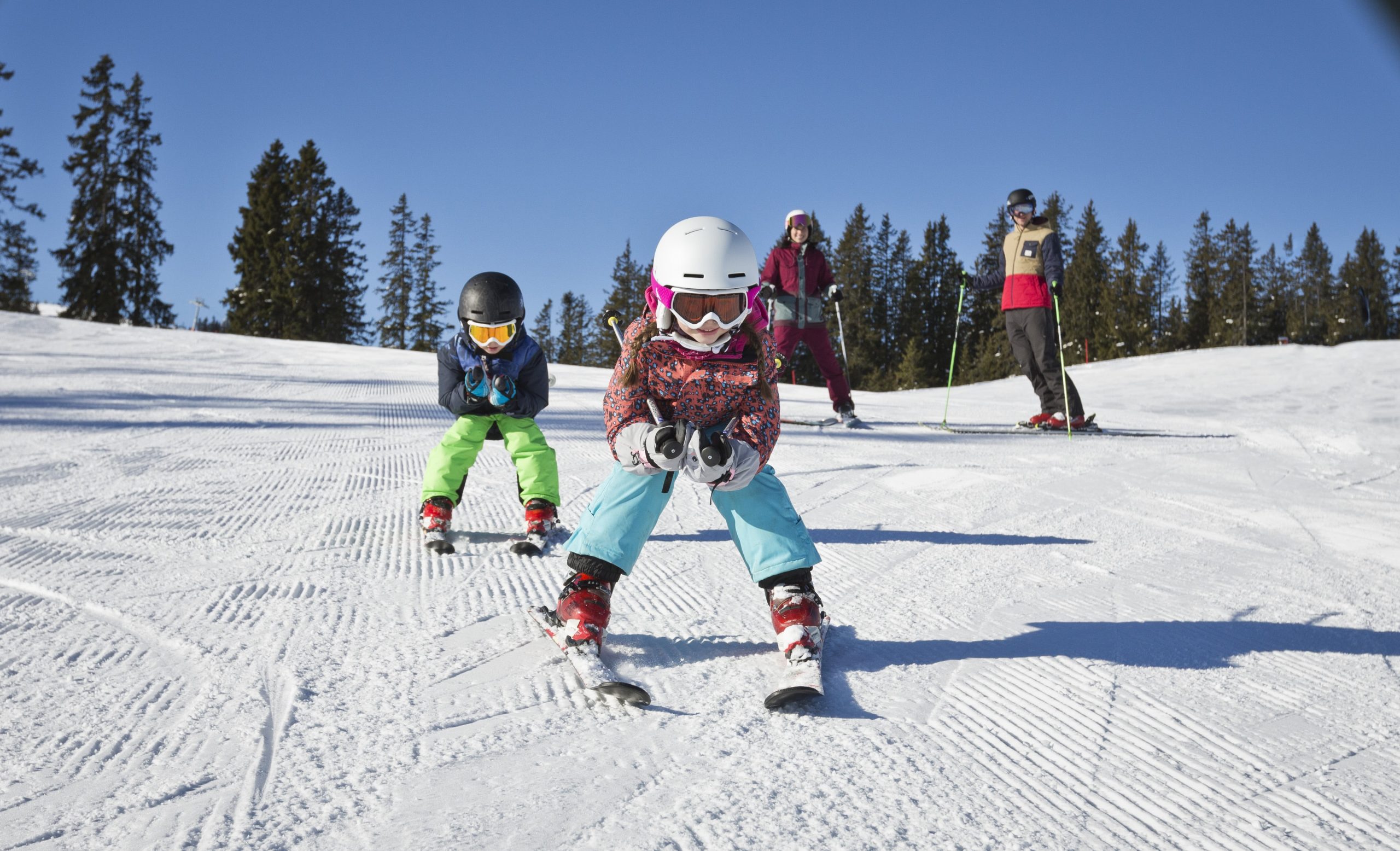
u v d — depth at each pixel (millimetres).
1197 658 2570
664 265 2346
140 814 1620
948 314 75625
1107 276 79562
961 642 2695
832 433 8133
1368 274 89938
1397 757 1976
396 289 72875
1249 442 7738
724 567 3518
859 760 1915
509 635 2678
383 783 1770
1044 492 5211
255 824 1597
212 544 3732
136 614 2791
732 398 2475
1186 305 81812
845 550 3826
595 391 11844
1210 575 3500
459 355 3869
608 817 1654
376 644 2578
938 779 1837
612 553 2475
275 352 16938
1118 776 1866
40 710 2074
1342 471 6184
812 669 2309
